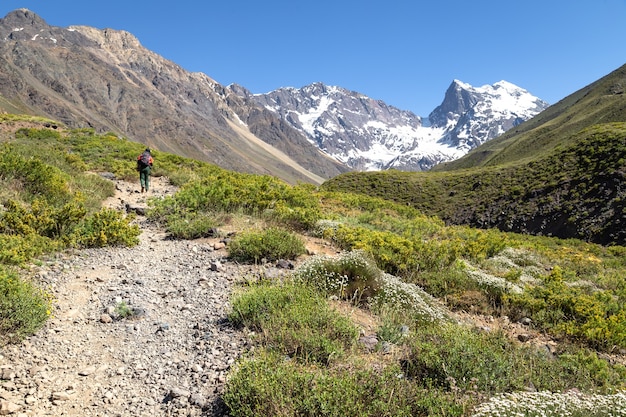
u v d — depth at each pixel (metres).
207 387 5.28
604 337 8.56
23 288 6.66
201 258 10.41
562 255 21.58
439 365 5.62
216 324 6.98
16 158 13.93
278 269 9.55
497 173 87.94
